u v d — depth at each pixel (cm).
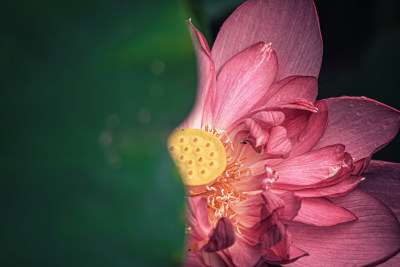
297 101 62
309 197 63
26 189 49
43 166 49
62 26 51
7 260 48
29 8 50
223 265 60
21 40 49
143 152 52
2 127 48
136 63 52
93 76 52
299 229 63
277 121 61
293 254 60
